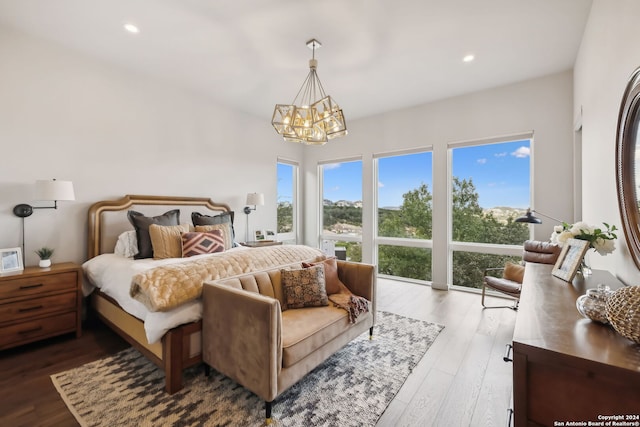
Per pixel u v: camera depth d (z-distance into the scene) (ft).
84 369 6.91
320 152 18.16
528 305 4.13
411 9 7.41
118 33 8.59
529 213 9.68
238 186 15.10
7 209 8.50
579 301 3.84
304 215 19.08
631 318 2.75
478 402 5.75
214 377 6.60
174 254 9.93
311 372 6.79
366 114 15.67
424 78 11.39
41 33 8.68
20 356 7.54
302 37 8.68
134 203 10.98
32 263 8.93
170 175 12.31
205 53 9.66
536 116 11.34
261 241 14.62
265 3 7.22
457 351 7.75
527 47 9.22
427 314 10.44
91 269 9.11
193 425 5.11
